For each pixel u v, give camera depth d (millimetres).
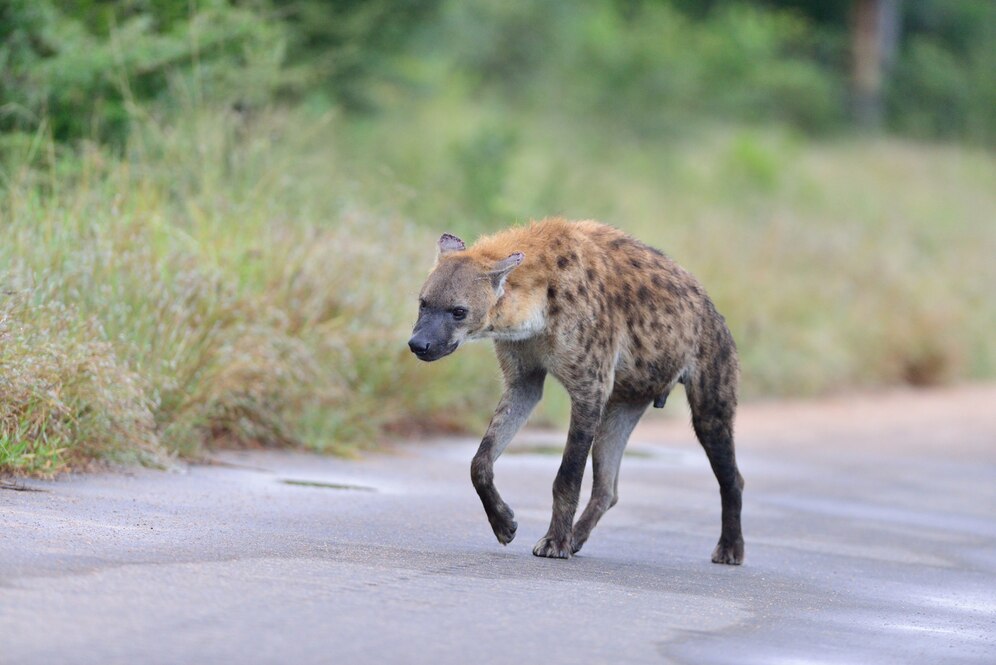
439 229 24812
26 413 13633
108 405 14359
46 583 8992
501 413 12672
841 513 16547
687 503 16297
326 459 17172
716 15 68625
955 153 60906
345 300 19312
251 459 16422
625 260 13102
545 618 9383
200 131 20156
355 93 31891
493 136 32250
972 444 24281
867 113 68312
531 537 13102
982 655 9648
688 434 23531
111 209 17625
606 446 13344
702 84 56969
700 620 9852
